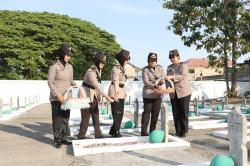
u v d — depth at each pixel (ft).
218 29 94.53
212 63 103.09
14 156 22.85
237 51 98.73
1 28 124.57
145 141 27.30
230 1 79.25
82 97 26.12
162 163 20.54
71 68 25.88
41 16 138.72
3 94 101.91
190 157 22.13
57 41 128.88
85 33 142.61
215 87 118.42
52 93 25.00
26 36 128.98
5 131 34.17
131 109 65.46
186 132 29.89
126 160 21.39
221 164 16.85
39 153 23.70
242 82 123.24
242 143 17.11
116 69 27.55
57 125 25.58
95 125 27.61
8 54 122.21
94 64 26.86
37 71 124.36
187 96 29.25
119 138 27.02
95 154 23.20
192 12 90.33
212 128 35.81
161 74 28.32
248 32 83.61
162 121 26.45
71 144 26.53
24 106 73.05
